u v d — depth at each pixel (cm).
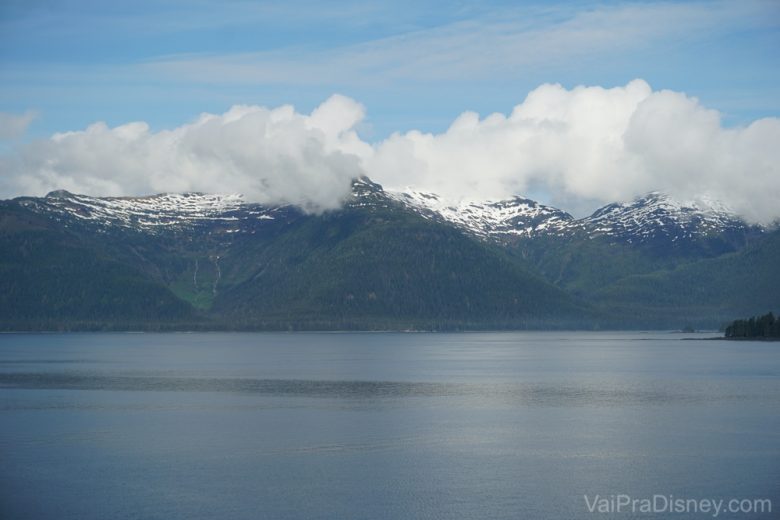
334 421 11594
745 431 10700
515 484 8094
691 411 12538
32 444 9888
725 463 8894
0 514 7225
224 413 12406
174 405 13375
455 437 10338
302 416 12081
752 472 8512
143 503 7512
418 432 10700
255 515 7200
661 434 10494
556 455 9294
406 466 8788
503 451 9494
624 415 12138
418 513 7256
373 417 11969
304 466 8781
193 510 7325
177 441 10081
